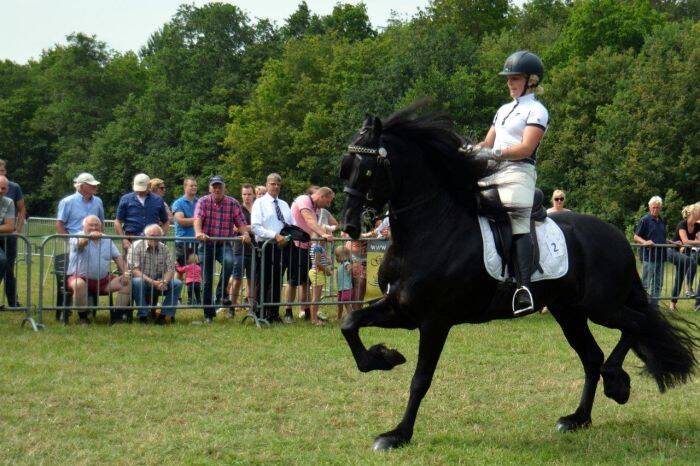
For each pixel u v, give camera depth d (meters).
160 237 10.10
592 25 46.53
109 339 8.90
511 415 6.19
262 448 5.11
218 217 10.65
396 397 6.68
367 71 49.53
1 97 76.75
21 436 5.26
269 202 10.55
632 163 35.66
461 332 10.28
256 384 7.02
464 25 56.97
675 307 13.10
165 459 4.82
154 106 61.56
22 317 10.38
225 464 4.76
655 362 5.92
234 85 60.78
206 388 6.82
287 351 8.53
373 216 5.05
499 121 5.67
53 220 19.47
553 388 7.17
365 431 5.61
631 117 36.62
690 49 37.28
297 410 6.18
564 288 5.62
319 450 5.06
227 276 10.58
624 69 40.75
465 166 5.23
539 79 5.57
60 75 70.69
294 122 50.66
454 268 5.14
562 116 41.09
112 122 65.25
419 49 43.47
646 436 5.55
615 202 36.09
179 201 11.70
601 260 5.81
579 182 39.41
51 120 69.62
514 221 5.33
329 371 7.62
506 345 9.34
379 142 5.03
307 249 10.64
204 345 8.76
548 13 62.69
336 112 46.00
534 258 5.38
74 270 9.85
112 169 61.19
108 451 4.95
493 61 43.22
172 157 57.66
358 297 10.96
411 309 5.19
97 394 6.46
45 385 6.66
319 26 64.38
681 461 4.90
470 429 5.74
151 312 10.51
